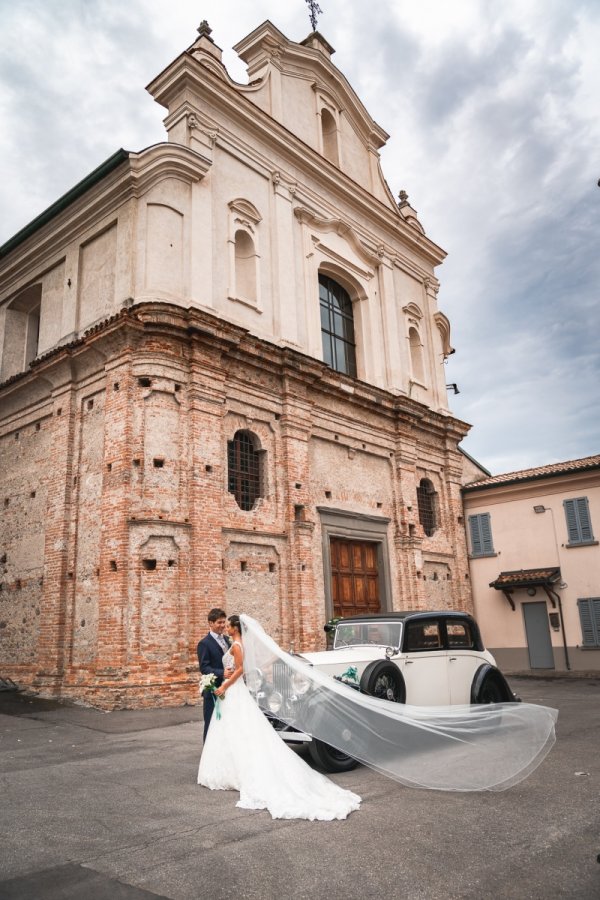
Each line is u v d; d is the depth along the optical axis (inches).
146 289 625.6
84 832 224.4
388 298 954.7
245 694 284.5
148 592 554.6
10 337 820.6
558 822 226.7
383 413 870.4
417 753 292.5
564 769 309.4
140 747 382.3
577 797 259.0
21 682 639.8
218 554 601.3
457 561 966.4
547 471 953.5
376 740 292.8
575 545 903.1
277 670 307.9
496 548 974.4
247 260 748.0
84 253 717.9
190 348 623.2
